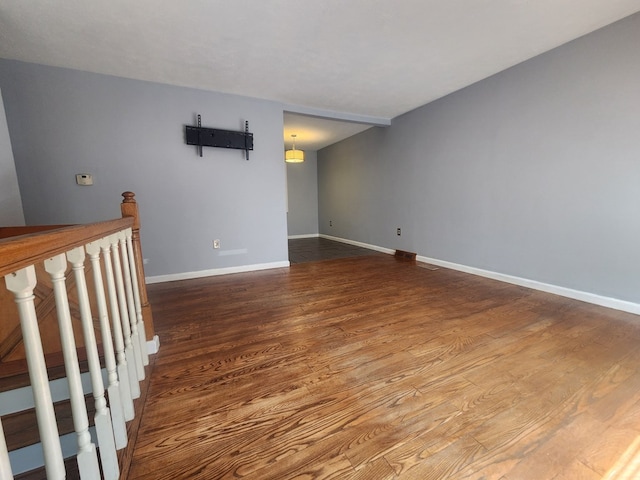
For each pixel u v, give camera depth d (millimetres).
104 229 1055
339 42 2406
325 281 3395
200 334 2080
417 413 1299
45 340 1393
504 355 1762
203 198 3572
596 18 2172
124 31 2207
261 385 1505
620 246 2340
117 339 1150
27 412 1285
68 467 1209
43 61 2691
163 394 1438
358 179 5758
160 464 1052
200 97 3416
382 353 1803
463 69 2977
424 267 4027
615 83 2266
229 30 2211
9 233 1986
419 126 4184
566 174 2629
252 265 3957
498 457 1070
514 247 3135
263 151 3855
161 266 3424
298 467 1039
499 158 3180
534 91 2793
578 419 1247
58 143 2873
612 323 2160
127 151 3141
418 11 2027
